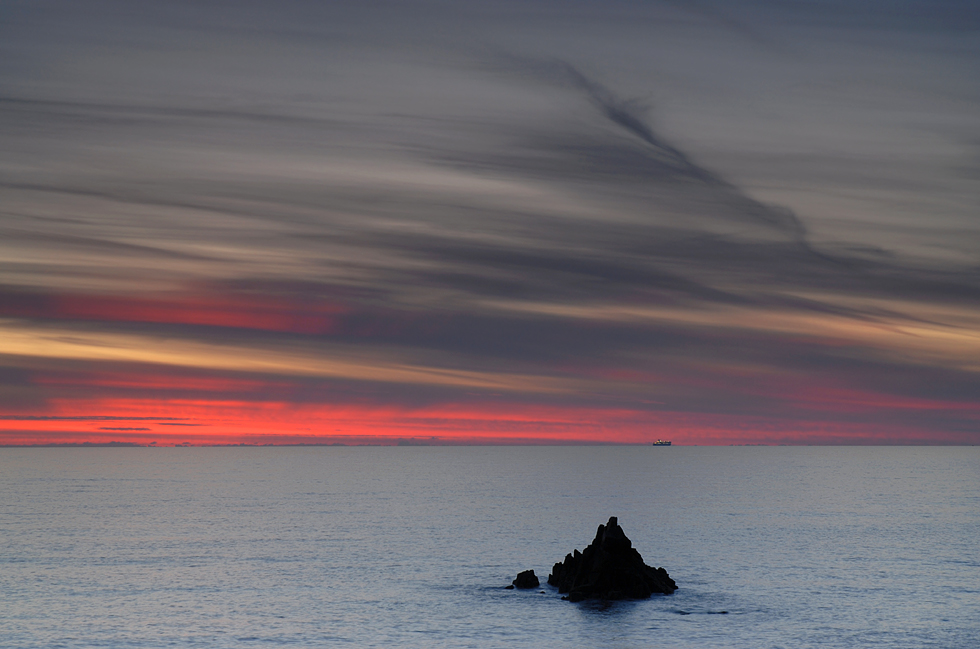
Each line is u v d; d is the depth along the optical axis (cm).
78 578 11125
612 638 8088
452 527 16900
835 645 7844
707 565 11956
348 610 9250
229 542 14638
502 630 8388
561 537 15262
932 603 9444
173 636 8288
